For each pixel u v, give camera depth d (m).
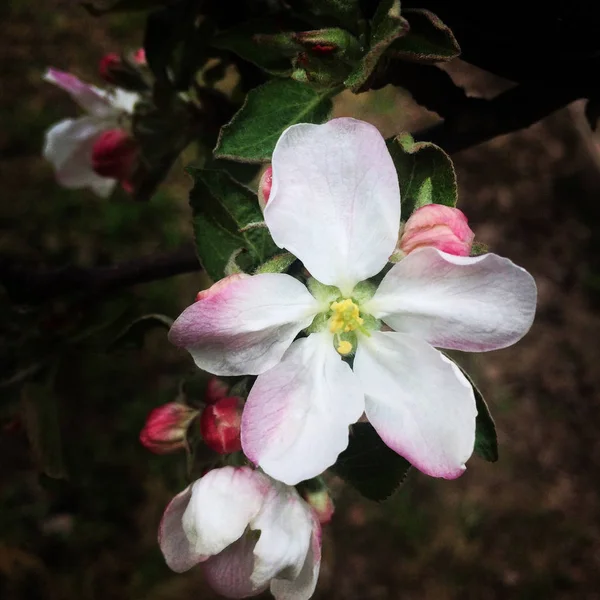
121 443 0.40
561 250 0.46
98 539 0.39
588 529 0.41
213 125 0.16
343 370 0.09
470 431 0.08
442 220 0.09
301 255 0.09
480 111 0.12
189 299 0.41
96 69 0.46
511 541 0.41
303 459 0.09
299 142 0.08
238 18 0.14
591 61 0.12
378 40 0.09
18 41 0.46
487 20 0.11
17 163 0.44
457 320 0.09
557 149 0.48
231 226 0.11
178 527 0.10
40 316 0.16
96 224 0.43
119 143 0.16
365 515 0.41
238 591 0.10
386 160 0.09
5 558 0.38
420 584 0.40
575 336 0.45
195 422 0.11
